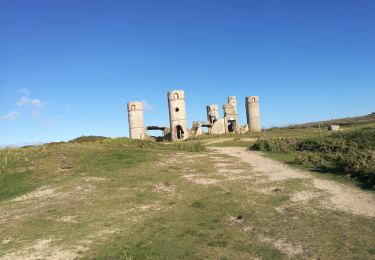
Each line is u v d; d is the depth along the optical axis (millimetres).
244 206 17016
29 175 26203
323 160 26391
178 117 69938
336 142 32219
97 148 35500
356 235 12711
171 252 12031
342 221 14219
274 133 60875
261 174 24297
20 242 13570
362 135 33688
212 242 12789
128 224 15164
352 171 22016
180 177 24109
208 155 34219
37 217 16656
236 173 24984
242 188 20531
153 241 13078
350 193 18203
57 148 35031
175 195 19766
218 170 26234
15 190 22906
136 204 18219
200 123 77625
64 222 15727
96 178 24625
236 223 14883
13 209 18609
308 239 12617
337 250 11594
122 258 11680
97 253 12219
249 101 80625
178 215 16156
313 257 11227
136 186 22031
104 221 15664
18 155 32031
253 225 14461
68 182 23906
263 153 35000
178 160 30656
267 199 18016
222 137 61062
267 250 11953
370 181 19719
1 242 13672
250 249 12109
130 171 26219
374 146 29125
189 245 12586
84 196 20266
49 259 11953
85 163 29031
